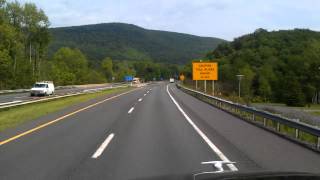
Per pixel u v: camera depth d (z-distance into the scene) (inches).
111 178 329.1
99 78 6850.4
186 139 554.3
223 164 387.5
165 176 181.3
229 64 5580.7
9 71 3491.6
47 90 2060.8
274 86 4753.9
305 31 6540.4
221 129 673.6
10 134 596.7
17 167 373.1
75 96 1910.7
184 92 2527.1
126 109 1114.1
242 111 956.6
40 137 566.9
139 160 404.8
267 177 139.7
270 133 626.2
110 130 650.2
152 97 1845.5
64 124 735.1
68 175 340.5
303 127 527.2
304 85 4805.6
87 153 444.1
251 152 456.8
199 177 153.8
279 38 6353.3
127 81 5979.3
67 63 6003.9
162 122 778.8
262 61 5743.1
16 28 3885.3
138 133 614.5
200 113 1001.5
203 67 2181.3
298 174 143.3
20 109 1112.8
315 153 453.4
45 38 4045.3
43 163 390.6
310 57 5137.8
